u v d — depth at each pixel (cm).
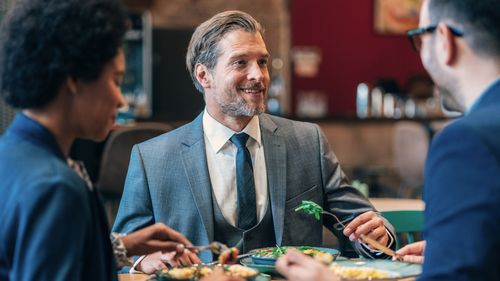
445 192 79
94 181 335
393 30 775
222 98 154
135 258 145
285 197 156
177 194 155
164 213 154
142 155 160
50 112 89
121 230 156
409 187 530
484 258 75
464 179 78
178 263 132
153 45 546
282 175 158
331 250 134
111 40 90
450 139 81
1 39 87
